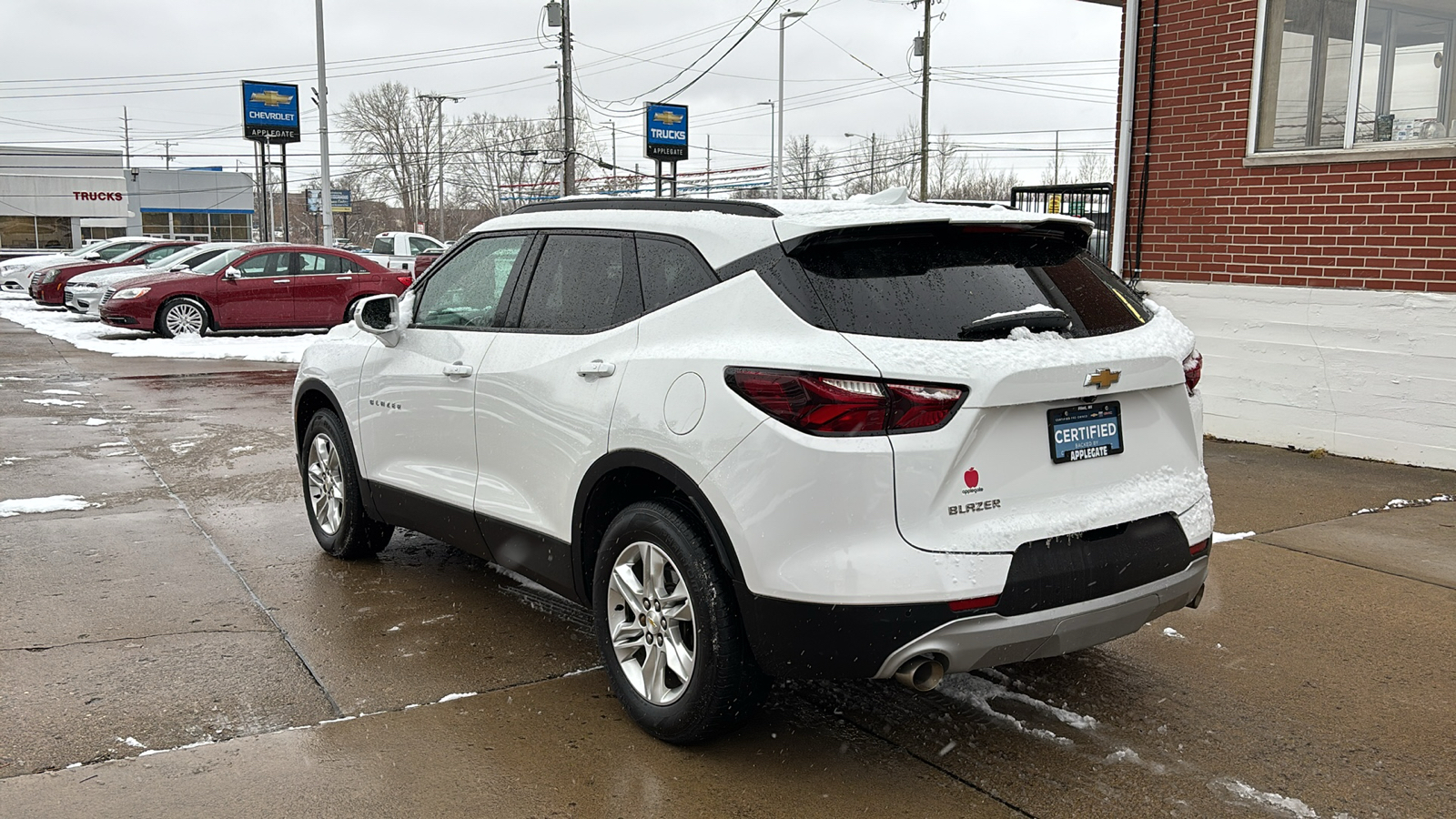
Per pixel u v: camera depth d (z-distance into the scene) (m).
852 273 3.20
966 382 3.00
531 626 4.66
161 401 11.16
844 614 2.99
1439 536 5.91
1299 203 7.98
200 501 6.85
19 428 9.47
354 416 5.22
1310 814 3.15
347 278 18.61
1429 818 3.13
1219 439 8.62
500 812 3.13
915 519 2.99
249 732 3.61
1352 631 4.60
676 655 3.46
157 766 3.36
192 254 20.03
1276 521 6.22
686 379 3.33
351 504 5.37
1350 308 7.72
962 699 3.93
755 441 3.10
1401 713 3.83
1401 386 7.51
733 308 3.31
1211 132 8.53
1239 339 8.43
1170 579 3.42
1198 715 3.80
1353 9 7.60
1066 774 3.37
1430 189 7.23
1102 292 3.57
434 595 5.06
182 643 4.39
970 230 3.38
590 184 59.16
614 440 3.56
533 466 4.01
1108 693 3.98
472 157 91.25
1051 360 3.11
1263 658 4.32
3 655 4.22
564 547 3.89
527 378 4.02
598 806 3.16
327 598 5.00
